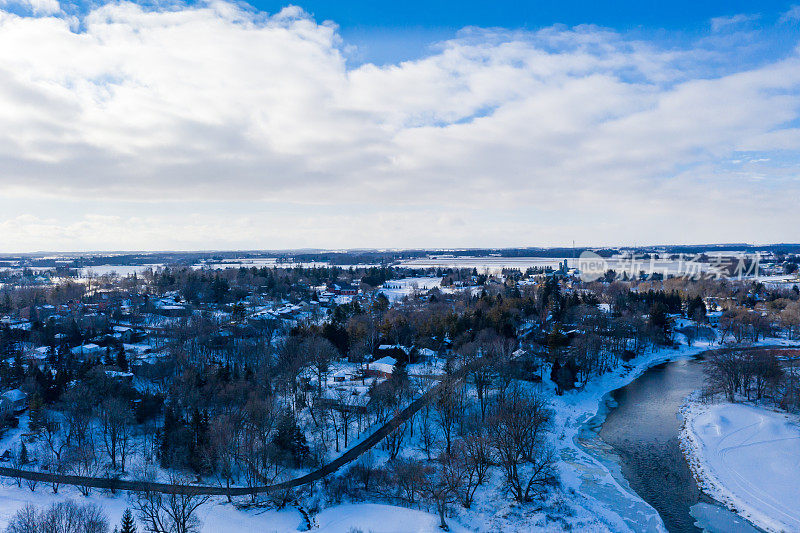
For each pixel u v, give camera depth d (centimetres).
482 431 13512
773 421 13550
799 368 18762
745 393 16762
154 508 9419
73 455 11781
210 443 11600
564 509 10188
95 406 13900
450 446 13012
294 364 17050
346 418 13362
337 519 9744
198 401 14638
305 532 9400
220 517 9744
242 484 11288
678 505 10612
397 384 15338
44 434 13562
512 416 12219
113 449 11994
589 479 11775
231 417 12800
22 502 9844
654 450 13350
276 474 11150
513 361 18238
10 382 16062
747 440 12975
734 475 11562
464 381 15838
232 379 15612
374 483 11231
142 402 14150
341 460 12356
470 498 10556
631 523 9956
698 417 15112
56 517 8025
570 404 16975
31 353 19612
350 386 16025
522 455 12150
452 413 14062
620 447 13588
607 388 18912
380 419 14212
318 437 13400
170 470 11731
